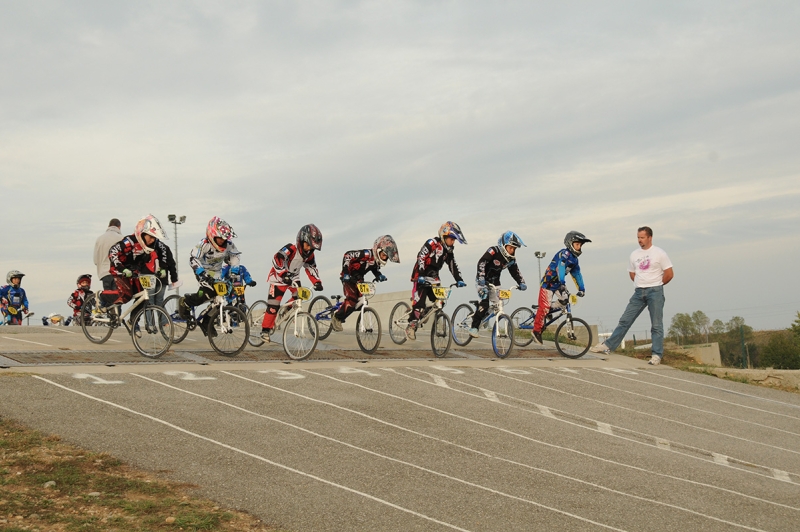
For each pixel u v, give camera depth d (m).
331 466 6.96
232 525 5.50
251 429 7.76
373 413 8.84
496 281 14.33
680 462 8.25
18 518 5.23
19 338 13.32
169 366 10.27
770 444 9.41
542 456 7.91
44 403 7.83
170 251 11.82
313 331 11.77
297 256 12.38
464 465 7.36
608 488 7.08
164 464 6.60
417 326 13.71
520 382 11.36
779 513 6.82
